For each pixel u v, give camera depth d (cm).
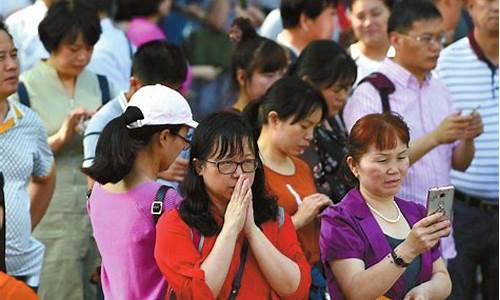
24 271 1225
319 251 1172
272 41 1359
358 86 1345
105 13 1602
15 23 1598
